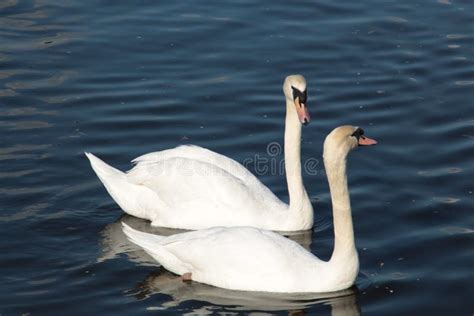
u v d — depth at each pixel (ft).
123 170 62.08
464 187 59.62
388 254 53.06
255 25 82.12
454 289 49.70
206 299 48.83
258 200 57.00
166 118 68.59
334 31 81.05
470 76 73.87
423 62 76.07
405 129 66.95
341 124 67.77
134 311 47.73
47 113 68.80
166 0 86.63
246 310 47.75
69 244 54.54
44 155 63.36
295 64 76.13
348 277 49.26
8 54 76.84
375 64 76.02
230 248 49.75
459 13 83.76
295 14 84.07
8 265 51.96
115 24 82.17
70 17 83.35
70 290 49.73
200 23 82.43
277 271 49.11
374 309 47.98
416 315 47.50
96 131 66.64
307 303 48.42
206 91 72.23
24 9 84.48
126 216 58.34
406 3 85.97
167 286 50.21
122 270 51.80
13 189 59.36
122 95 71.56
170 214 57.36
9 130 66.23
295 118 56.44
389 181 60.59
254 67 75.77
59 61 76.18
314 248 55.06
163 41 79.56
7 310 47.62
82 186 60.39
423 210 57.26
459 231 55.01
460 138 65.46
